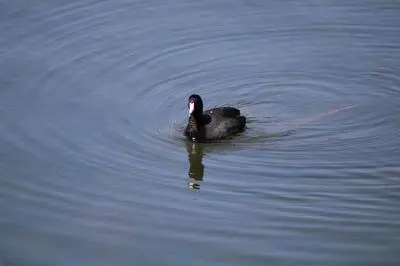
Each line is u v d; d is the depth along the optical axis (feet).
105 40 73.87
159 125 63.10
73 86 67.46
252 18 78.33
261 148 59.98
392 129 62.75
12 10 77.56
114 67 70.23
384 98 67.62
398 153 58.80
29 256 46.37
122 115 63.98
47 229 49.24
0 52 71.67
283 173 56.18
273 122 64.28
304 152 59.26
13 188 53.98
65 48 72.49
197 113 60.70
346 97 67.97
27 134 60.85
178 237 48.24
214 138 60.95
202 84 69.15
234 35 75.66
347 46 74.79
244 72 70.90
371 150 59.41
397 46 74.79
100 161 57.62
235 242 47.65
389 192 53.31
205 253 46.52
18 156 57.98
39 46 72.64
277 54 73.56
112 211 51.31
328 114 65.46
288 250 46.65
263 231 48.83
